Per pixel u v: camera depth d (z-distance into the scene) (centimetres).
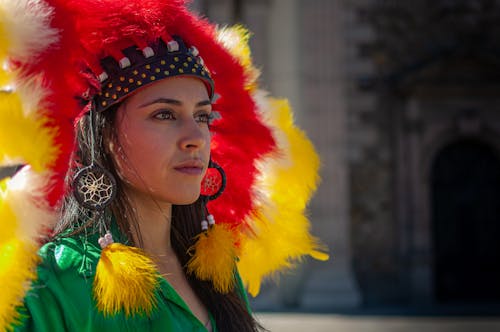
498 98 1995
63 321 175
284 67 1853
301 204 260
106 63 195
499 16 1988
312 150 262
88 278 181
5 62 178
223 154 253
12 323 168
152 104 195
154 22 198
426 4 1991
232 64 246
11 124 173
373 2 1981
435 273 1980
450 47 1972
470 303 1923
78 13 191
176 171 197
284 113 262
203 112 206
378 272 1933
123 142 196
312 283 1789
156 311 188
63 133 189
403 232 1950
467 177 2009
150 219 208
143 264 186
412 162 1970
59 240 185
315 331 1273
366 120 1966
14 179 176
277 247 258
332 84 1881
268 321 1437
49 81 184
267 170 257
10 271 169
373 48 1978
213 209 253
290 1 1856
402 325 1402
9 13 175
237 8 1867
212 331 216
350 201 1941
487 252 1984
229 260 223
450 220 1991
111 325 179
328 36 1884
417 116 1973
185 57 201
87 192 191
